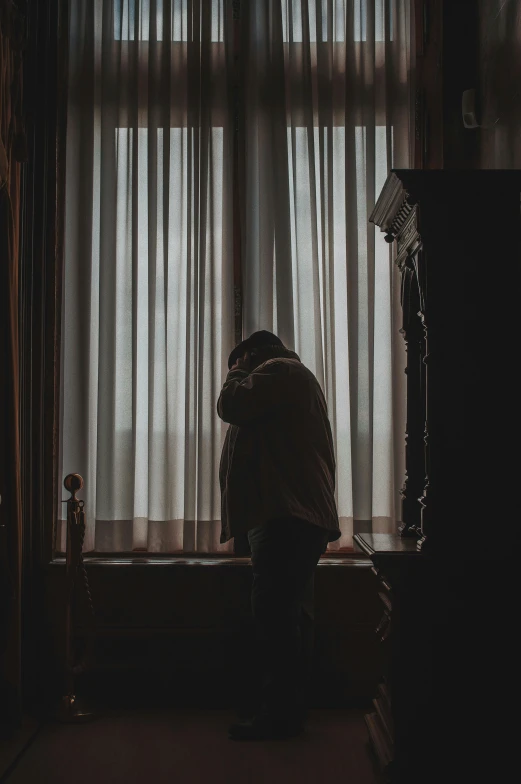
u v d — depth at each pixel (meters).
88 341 3.44
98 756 2.73
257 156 3.48
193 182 3.46
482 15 3.21
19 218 3.24
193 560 3.36
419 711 2.39
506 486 2.46
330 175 3.45
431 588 2.41
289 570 2.79
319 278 3.42
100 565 3.31
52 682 3.30
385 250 3.46
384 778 2.43
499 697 2.39
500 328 2.49
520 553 2.42
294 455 2.87
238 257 3.48
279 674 2.83
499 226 2.51
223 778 2.53
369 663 3.28
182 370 3.47
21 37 3.04
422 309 2.52
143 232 3.49
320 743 2.84
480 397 2.48
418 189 2.49
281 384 2.86
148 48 3.51
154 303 3.43
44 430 3.37
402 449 3.39
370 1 3.47
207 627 3.30
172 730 3.00
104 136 3.47
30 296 3.31
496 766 2.37
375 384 3.44
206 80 3.48
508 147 2.86
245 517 2.82
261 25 3.50
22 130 3.05
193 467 3.39
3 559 2.83
